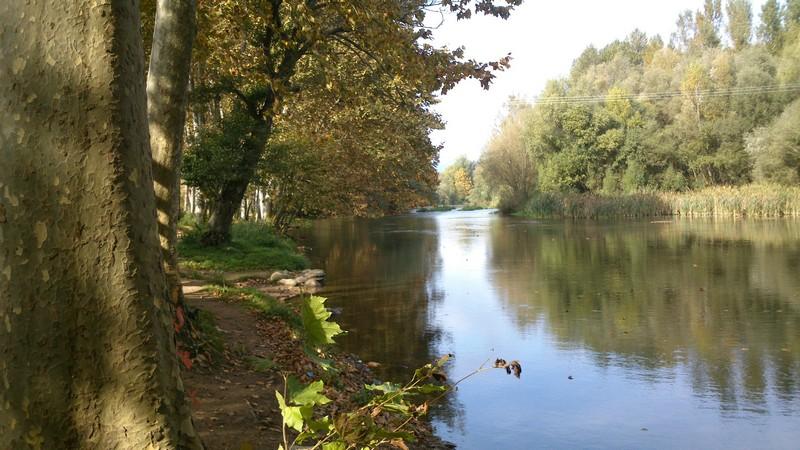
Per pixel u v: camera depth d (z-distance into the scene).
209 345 7.07
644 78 68.25
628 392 8.29
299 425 2.04
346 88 15.85
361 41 14.55
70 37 1.96
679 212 47.81
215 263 18.20
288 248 24.09
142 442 2.02
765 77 54.59
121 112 2.04
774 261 20.27
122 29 2.05
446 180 115.12
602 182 57.69
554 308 14.01
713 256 22.11
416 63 12.39
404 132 22.77
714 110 54.88
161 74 6.69
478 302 14.92
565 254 24.80
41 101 1.94
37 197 1.93
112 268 2.00
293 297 14.84
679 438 6.78
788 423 7.14
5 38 1.94
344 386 7.57
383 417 6.45
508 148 66.50
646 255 23.23
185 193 33.28
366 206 34.91
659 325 12.12
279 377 6.98
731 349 10.29
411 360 9.77
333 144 23.61
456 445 6.56
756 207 43.38
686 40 93.50
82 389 1.96
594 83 71.25
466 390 8.41
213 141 18.59
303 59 18.98
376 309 14.10
